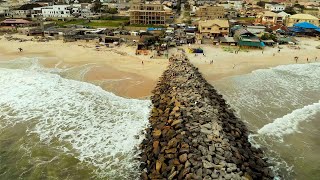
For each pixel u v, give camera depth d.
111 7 183.12
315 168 32.12
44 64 69.44
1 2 185.38
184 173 26.83
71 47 87.31
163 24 130.50
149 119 41.50
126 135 37.75
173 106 41.47
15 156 33.59
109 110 44.84
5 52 82.06
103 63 70.00
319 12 162.00
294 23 124.75
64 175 30.38
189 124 35.44
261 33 105.62
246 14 169.12
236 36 98.75
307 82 60.81
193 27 117.25
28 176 30.23
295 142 37.12
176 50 84.69
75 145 35.72
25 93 50.97
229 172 26.92
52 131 38.91
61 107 45.81
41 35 107.62
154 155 31.94
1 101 47.53
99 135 37.84
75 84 55.78
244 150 32.28
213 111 39.88
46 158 33.22
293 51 88.31
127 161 32.59
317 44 98.75
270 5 195.50
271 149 35.44
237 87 56.50
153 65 68.81
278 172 31.17
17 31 113.38
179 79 52.75
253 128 40.22
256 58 79.44
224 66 70.75
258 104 48.53
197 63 72.75
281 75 65.31
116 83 56.38
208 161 28.33
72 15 157.50
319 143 37.06
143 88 54.03
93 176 30.23
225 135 33.75
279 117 43.88
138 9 133.12
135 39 96.94
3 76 59.75
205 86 52.00
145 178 28.77
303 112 45.75
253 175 27.80
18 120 41.72
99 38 95.31
